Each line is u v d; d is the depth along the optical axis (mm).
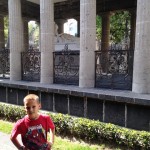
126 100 6500
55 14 17375
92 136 5727
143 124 6293
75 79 9625
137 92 7266
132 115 6504
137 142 5055
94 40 8555
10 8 10969
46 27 9750
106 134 5520
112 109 6902
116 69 8602
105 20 15656
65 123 6203
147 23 7039
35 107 2953
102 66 8836
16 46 11062
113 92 7359
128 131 5309
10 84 9641
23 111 7332
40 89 8617
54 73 10039
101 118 7145
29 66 11023
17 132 3004
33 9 16703
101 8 15547
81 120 6090
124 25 24703
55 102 8258
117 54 8555
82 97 7523
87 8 8352
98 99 7164
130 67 8250
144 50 7113
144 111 6266
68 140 5926
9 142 5746
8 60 12383
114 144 5453
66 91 7867
